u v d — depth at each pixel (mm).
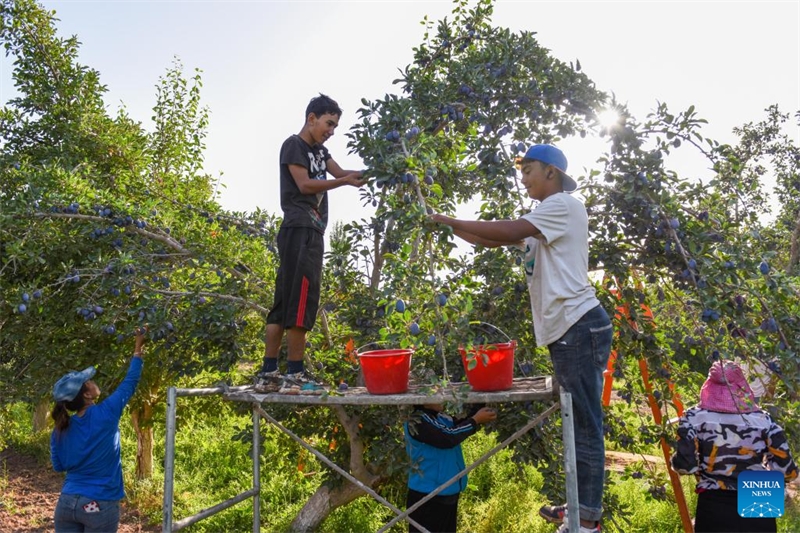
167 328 4930
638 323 4539
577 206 3012
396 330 3137
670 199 3824
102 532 4410
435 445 4305
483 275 4285
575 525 2814
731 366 3799
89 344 6113
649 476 5223
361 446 5562
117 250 5430
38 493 7680
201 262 5414
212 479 8117
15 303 5020
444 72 5246
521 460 4875
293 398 3422
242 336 5680
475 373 3275
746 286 3658
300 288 3623
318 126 3758
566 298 2922
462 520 6621
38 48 7609
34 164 6984
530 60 4504
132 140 7539
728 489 3670
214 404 7184
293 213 3666
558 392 3098
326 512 5996
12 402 5789
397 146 3564
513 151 4008
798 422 4047
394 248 4992
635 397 5098
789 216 7820
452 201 4387
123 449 9250
